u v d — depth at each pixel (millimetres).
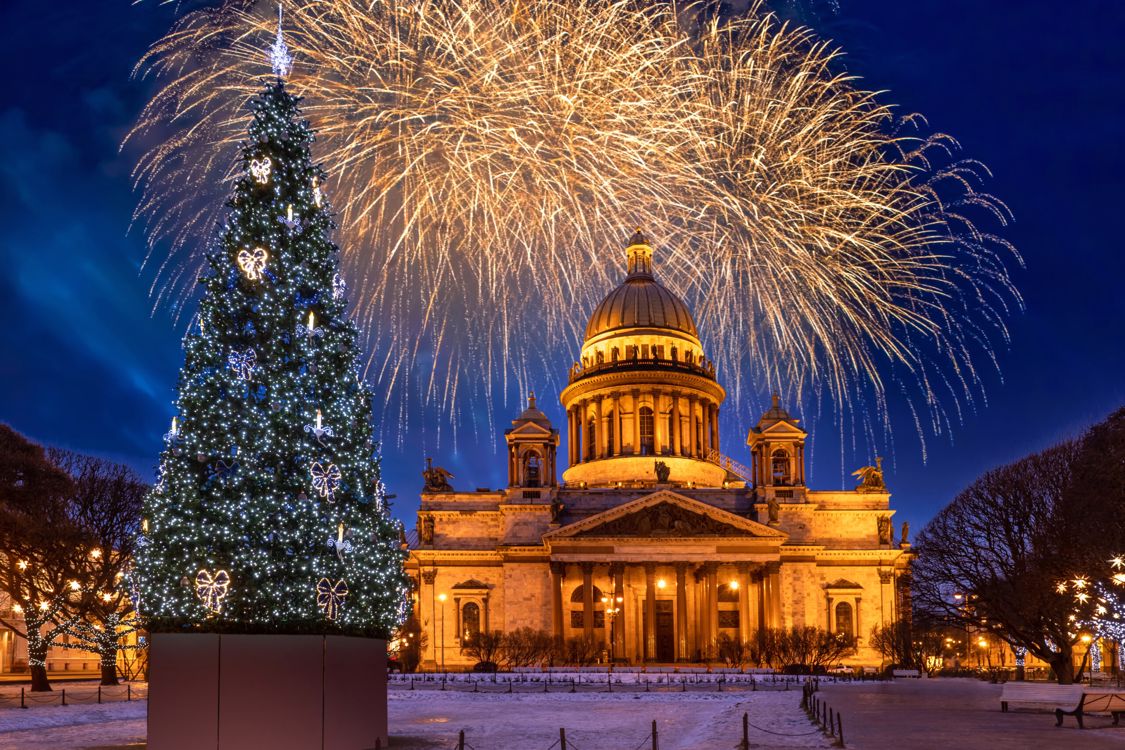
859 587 146875
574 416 176125
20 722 61094
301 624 42312
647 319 174625
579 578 149125
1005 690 56719
